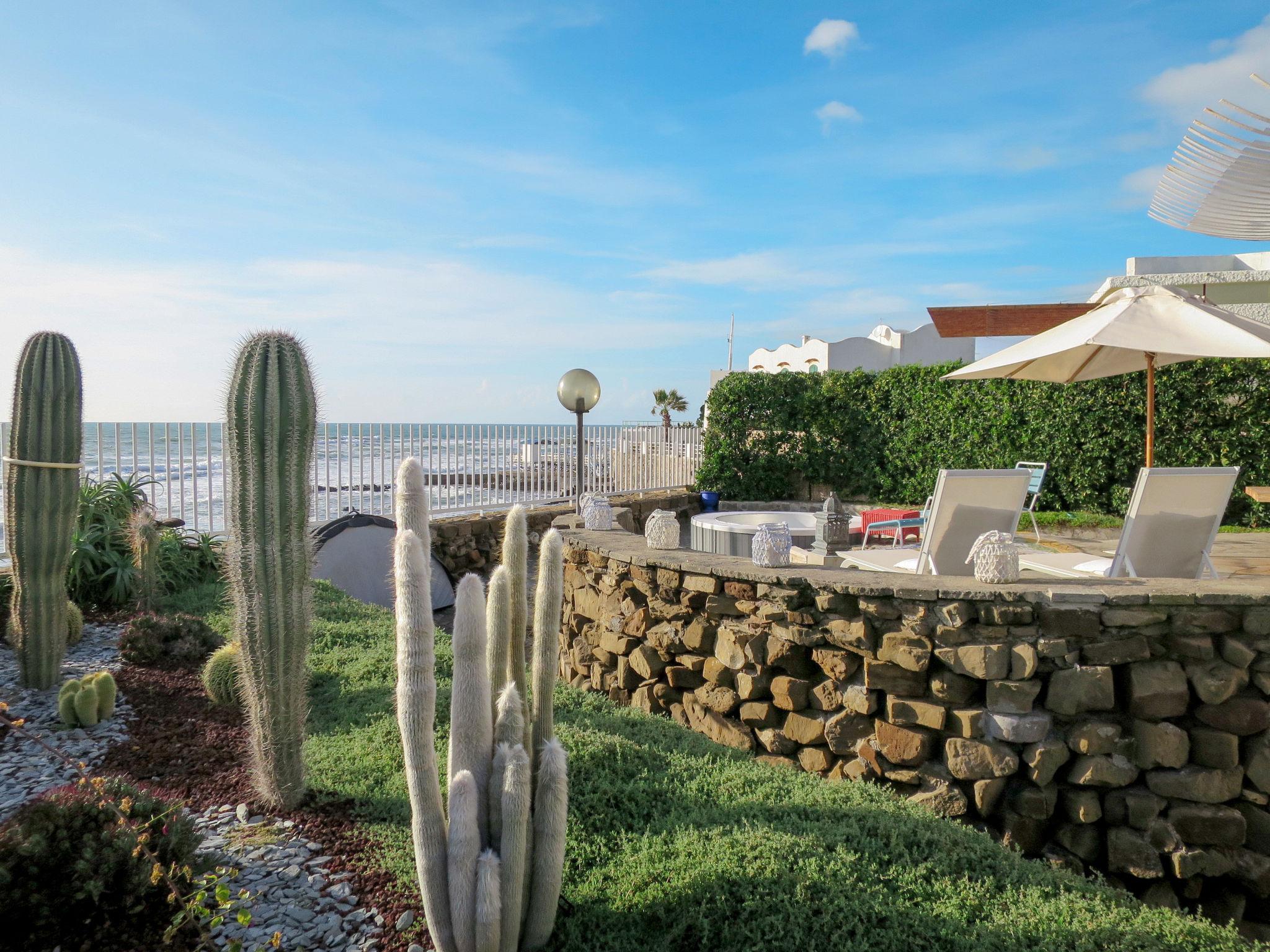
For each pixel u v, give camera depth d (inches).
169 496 305.4
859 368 531.2
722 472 568.1
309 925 92.0
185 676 193.3
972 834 116.4
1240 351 170.7
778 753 154.8
